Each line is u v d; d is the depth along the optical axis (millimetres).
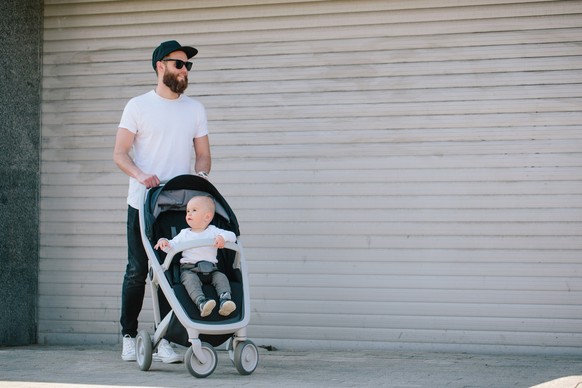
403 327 7605
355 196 7746
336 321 7750
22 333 8328
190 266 5977
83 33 8445
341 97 7824
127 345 6805
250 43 8047
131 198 6609
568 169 7332
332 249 7777
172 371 6266
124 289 6730
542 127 7395
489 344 7418
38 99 8492
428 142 7609
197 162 6762
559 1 7395
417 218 7602
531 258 7367
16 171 8289
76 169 8422
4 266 8172
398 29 7719
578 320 7262
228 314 5891
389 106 7711
